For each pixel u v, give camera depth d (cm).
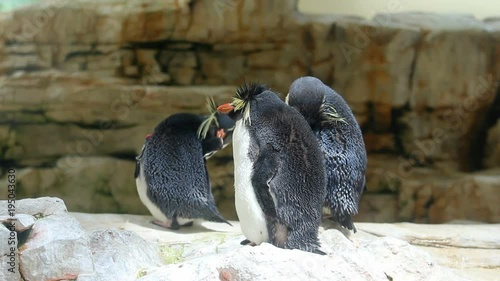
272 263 420
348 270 437
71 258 451
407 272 488
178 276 420
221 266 422
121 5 1173
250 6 1146
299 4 1228
